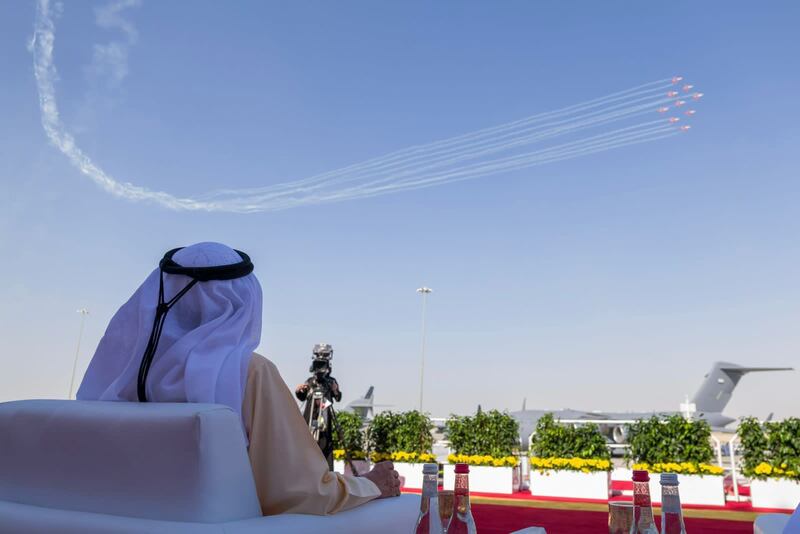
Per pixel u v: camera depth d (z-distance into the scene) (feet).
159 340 5.87
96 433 4.96
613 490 37.73
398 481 6.63
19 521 4.88
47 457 5.19
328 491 5.38
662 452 32.27
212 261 6.21
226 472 4.70
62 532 4.66
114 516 4.69
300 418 5.68
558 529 20.75
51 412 5.26
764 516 6.07
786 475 29.60
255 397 5.57
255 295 6.40
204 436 4.58
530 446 36.29
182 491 4.58
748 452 30.81
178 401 5.54
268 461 5.41
